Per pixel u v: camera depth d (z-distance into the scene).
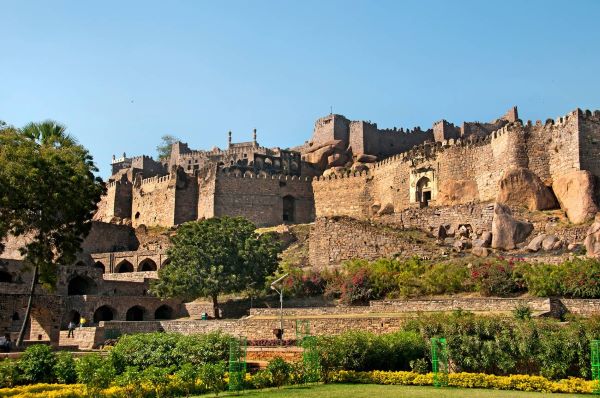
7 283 58.75
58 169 43.16
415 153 83.25
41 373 27.62
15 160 41.44
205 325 46.34
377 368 31.28
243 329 43.25
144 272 75.00
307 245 80.00
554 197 63.44
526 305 39.06
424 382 29.44
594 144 63.19
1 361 30.86
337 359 30.91
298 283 57.19
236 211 98.56
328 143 116.25
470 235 62.34
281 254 77.38
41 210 43.19
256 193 99.62
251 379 28.50
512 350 29.83
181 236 61.19
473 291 48.06
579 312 40.38
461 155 76.44
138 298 63.44
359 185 95.06
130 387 25.39
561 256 51.34
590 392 26.86
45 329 45.72
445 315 34.56
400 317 37.66
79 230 46.19
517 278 46.84
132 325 50.34
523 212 62.03
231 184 99.44
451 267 51.78
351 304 51.59
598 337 28.64
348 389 27.84
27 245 43.75
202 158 133.88
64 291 65.06
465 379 28.98
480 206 62.88
